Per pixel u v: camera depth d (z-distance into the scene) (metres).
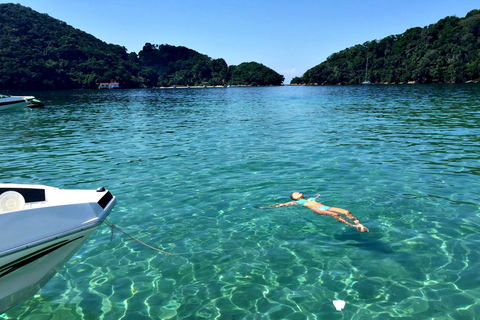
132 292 4.69
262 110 30.89
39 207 4.29
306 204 7.13
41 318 4.25
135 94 85.56
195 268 5.20
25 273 4.26
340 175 9.22
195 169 10.29
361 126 18.30
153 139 15.87
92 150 13.62
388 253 5.38
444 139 13.93
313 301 4.37
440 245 5.56
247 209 7.20
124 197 8.12
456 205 7.09
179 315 4.21
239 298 4.49
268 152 12.30
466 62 126.06
